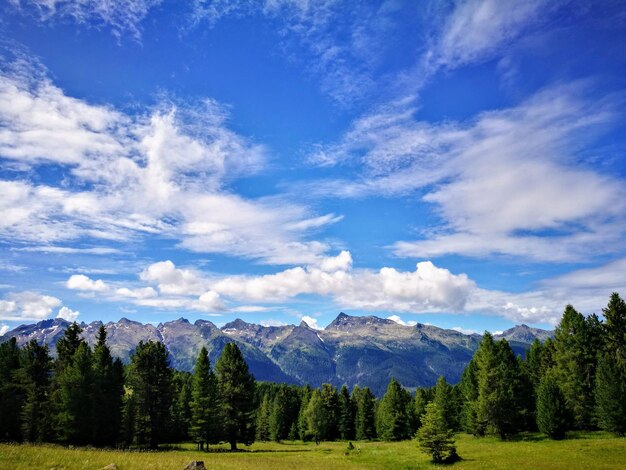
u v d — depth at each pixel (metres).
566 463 35.09
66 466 20.11
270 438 110.25
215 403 64.50
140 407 61.31
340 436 105.19
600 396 52.81
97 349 62.31
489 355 63.62
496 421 60.44
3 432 53.91
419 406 96.81
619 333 61.28
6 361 59.31
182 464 24.44
